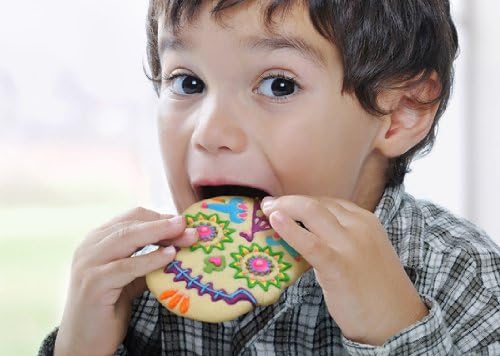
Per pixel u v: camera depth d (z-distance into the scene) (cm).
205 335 102
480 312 91
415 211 105
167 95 92
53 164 354
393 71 95
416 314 82
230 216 86
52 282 314
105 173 320
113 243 85
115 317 90
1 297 293
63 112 282
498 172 261
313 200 81
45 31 257
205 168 86
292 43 85
